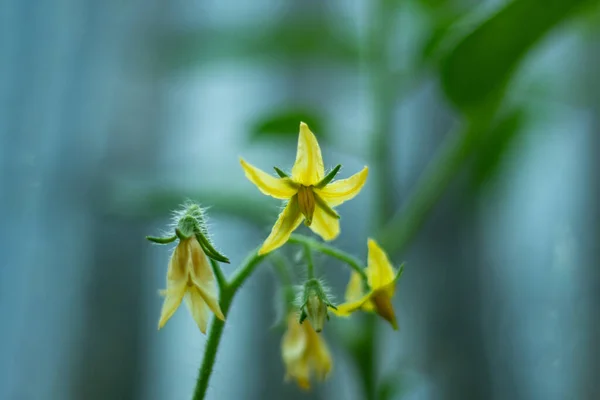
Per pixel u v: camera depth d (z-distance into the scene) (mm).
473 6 427
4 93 448
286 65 480
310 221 284
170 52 475
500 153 403
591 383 481
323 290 298
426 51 384
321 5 482
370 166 439
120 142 471
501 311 494
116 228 465
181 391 469
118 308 460
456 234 483
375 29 403
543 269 506
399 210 490
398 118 504
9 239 442
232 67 454
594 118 500
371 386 363
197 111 498
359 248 466
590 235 497
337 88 504
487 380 477
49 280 453
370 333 364
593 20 439
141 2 482
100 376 452
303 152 285
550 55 501
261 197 385
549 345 495
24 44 455
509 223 509
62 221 459
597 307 487
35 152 453
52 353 449
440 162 381
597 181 498
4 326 438
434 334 480
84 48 472
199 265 286
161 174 460
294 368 319
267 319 464
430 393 481
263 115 390
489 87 356
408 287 490
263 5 491
